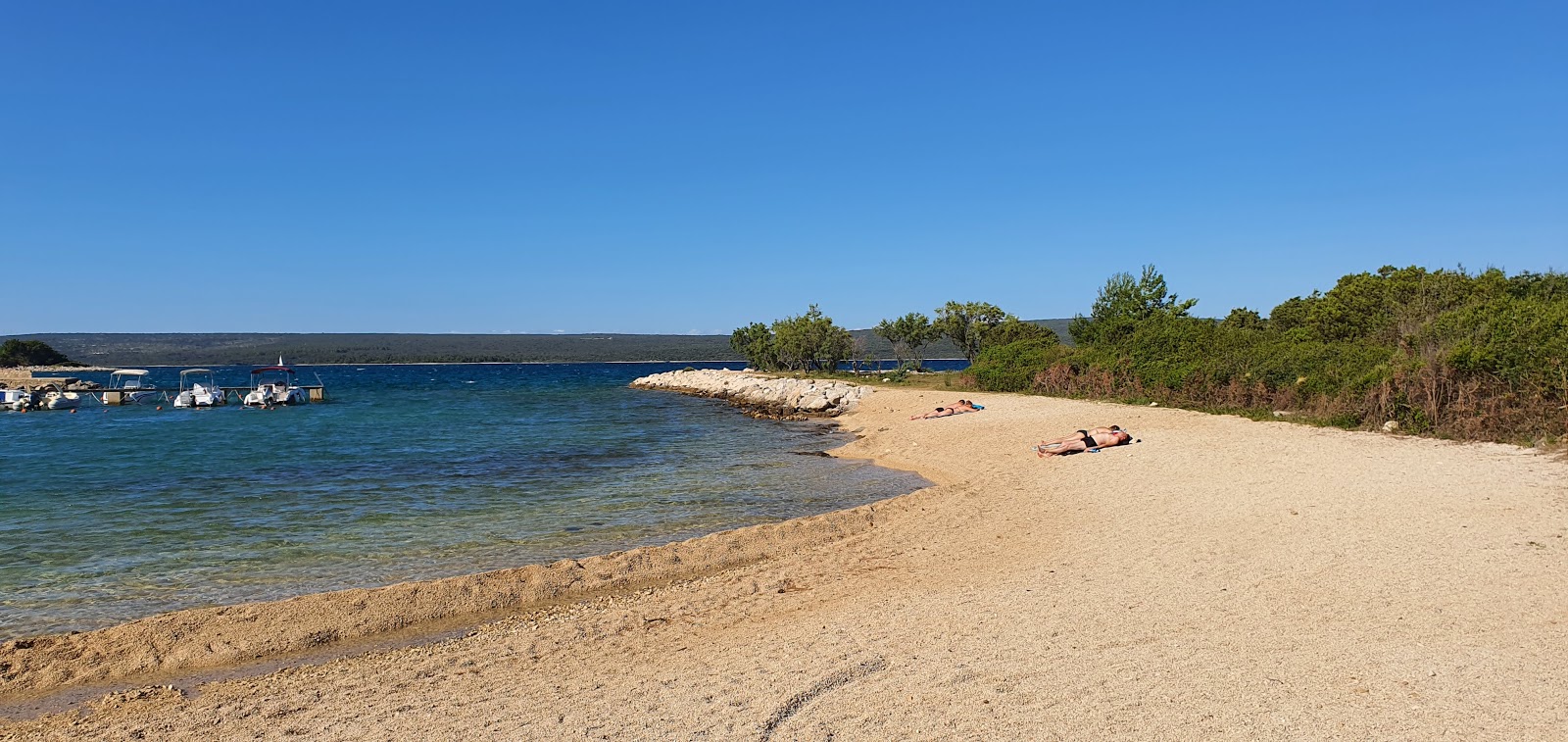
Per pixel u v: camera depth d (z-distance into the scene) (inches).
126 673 326.6
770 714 245.8
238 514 652.7
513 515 644.7
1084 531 496.4
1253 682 245.4
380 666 328.8
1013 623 322.0
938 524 550.9
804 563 469.7
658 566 469.1
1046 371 1540.4
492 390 3159.5
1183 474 647.1
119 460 1013.8
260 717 273.7
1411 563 362.0
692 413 1800.0
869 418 1450.5
